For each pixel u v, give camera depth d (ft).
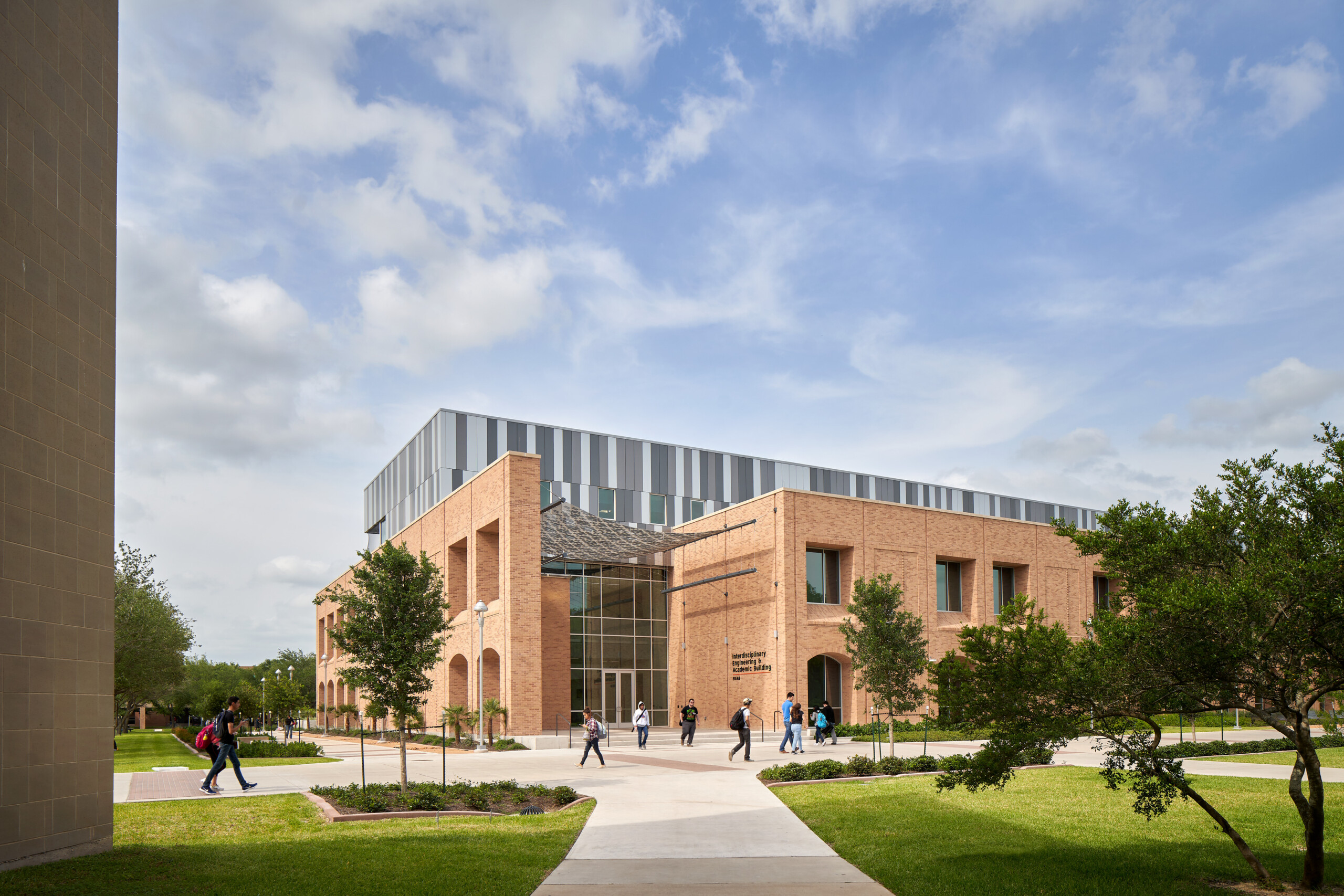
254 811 48.14
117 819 45.06
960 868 32.81
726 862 34.65
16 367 33.06
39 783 33.17
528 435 179.83
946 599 143.33
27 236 34.09
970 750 95.81
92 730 36.29
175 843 38.14
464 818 45.93
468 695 128.57
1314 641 26.32
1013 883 30.17
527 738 107.55
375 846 36.91
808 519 129.08
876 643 71.46
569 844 38.45
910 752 92.58
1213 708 29.27
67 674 35.04
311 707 238.07
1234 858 34.40
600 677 143.43
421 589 56.65
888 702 72.08
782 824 43.96
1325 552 26.61
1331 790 53.16
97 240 38.73
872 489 221.25
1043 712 29.99
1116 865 33.14
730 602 137.49
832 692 131.34
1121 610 31.45
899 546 136.26
